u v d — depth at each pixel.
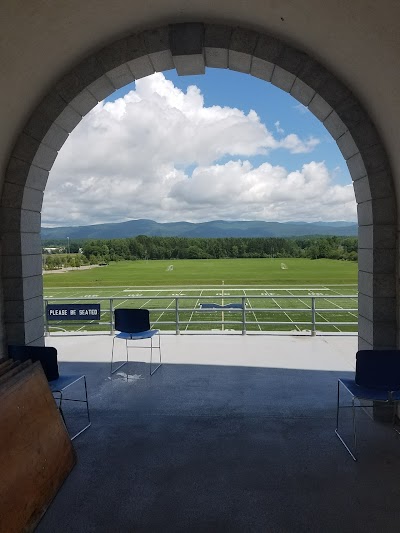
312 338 7.91
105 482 3.04
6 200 4.42
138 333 5.96
